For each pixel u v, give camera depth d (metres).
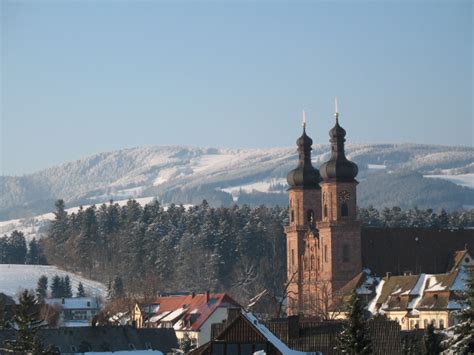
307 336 177.38
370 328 179.12
